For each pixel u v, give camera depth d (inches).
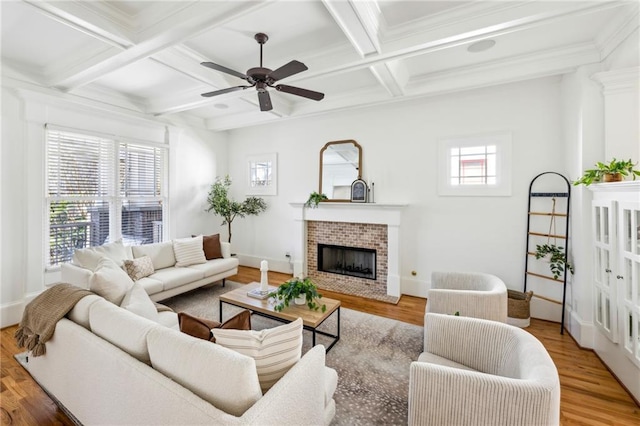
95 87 146.8
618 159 99.3
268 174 213.9
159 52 103.3
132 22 91.5
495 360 66.4
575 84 112.5
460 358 70.4
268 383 53.2
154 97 164.4
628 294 83.6
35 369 80.1
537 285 133.9
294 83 145.6
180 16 83.8
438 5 85.9
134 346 56.3
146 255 150.4
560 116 127.5
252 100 156.6
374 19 87.7
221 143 226.5
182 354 49.3
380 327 123.3
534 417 47.5
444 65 125.1
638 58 92.2
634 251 79.7
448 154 151.5
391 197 167.6
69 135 145.3
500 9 83.5
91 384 61.1
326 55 113.7
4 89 121.7
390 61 107.1
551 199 129.4
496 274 142.4
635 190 79.0
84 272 112.2
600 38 99.3
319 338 113.3
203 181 213.8
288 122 203.9
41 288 133.4
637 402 78.7
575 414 75.5
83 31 87.3
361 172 175.5
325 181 187.8
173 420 44.4
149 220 182.4
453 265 152.2
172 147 191.6
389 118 167.0
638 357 77.7
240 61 121.8
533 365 54.3
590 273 106.7
